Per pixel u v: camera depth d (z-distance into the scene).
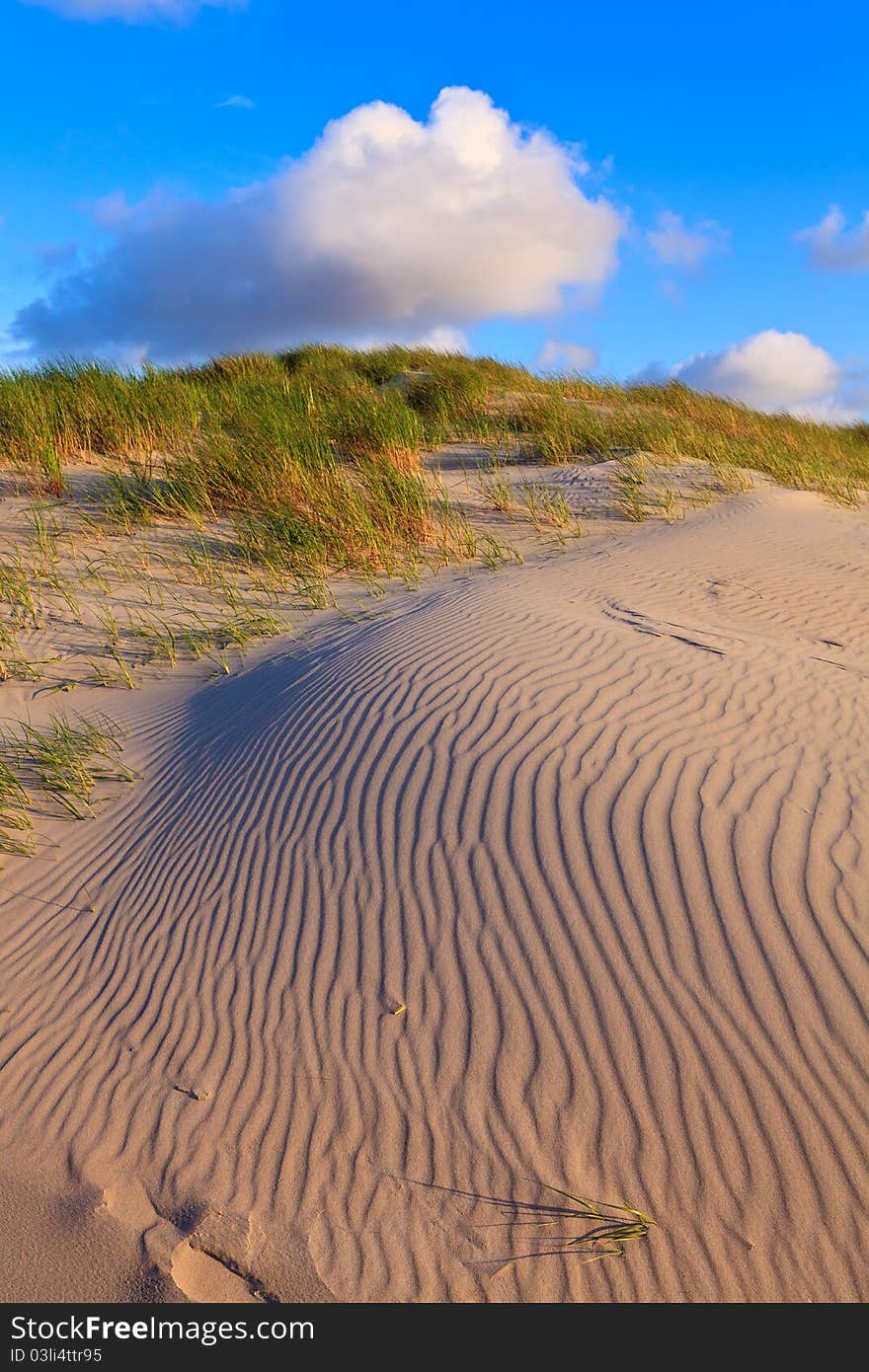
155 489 10.01
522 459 13.63
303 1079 3.17
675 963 3.29
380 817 4.23
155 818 4.87
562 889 3.64
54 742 5.74
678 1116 2.85
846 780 4.19
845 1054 2.94
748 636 6.15
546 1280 2.54
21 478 10.54
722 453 13.41
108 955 3.94
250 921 3.91
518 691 5.00
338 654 6.09
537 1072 3.04
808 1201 2.61
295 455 10.31
